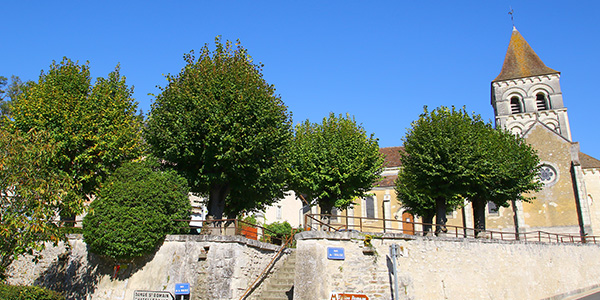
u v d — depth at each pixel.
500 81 47.34
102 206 15.77
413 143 23.44
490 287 18.64
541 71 46.41
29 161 13.85
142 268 16.22
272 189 21.52
